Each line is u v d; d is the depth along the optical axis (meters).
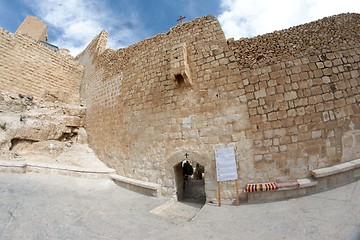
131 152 9.47
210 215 6.06
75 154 11.96
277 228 4.72
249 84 7.14
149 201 7.45
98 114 12.75
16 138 10.92
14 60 13.38
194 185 11.73
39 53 14.94
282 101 6.73
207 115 7.60
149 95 9.21
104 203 6.80
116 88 11.20
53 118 12.91
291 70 6.84
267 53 7.24
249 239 4.45
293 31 7.28
